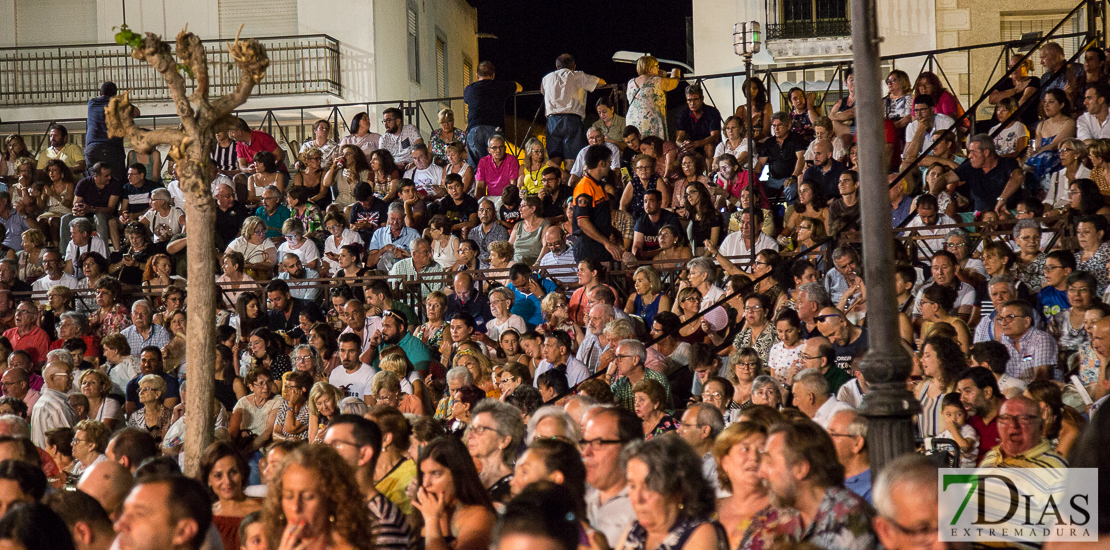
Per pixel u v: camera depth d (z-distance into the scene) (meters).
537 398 9.27
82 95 24.16
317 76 23.72
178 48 7.42
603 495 6.29
